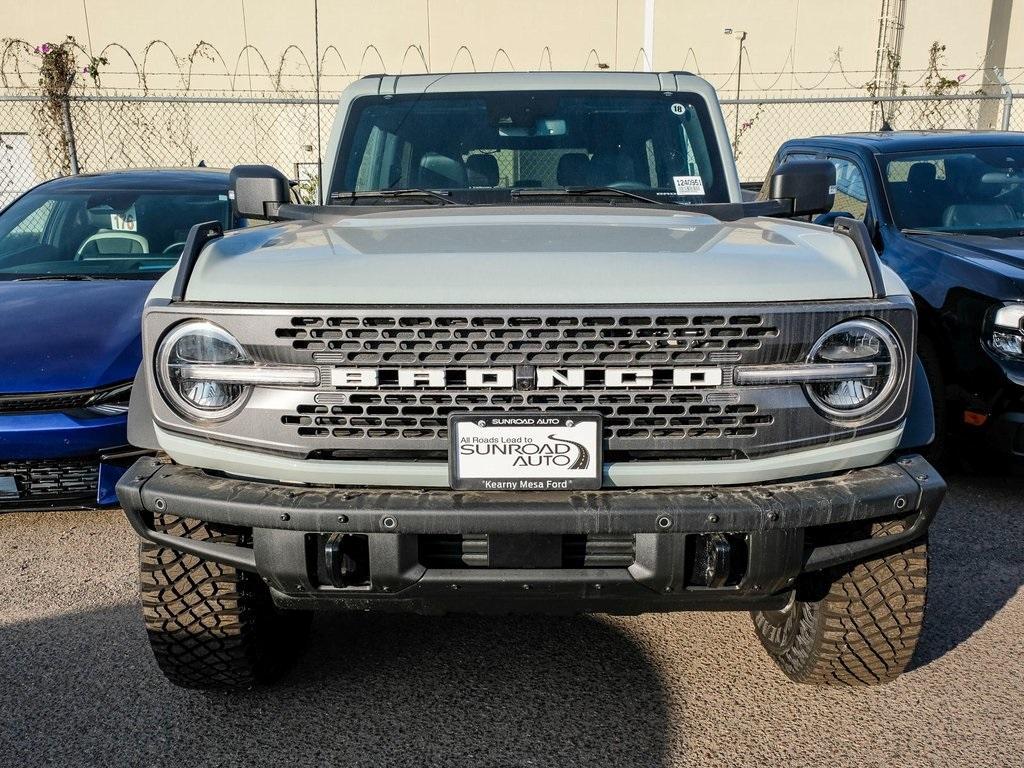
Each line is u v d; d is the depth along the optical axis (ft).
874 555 9.14
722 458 8.16
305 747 9.26
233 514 8.00
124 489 8.39
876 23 55.93
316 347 7.93
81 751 9.22
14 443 13.38
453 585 7.95
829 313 7.98
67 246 18.70
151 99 37.86
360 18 53.42
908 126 55.83
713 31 55.67
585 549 8.02
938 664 10.70
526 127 12.93
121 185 20.44
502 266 8.25
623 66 55.36
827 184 11.90
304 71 53.36
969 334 15.38
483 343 7.84
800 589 9.58
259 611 9.63
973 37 57.16
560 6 54.34
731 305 7.89
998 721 9.57
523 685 10.38
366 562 8.14
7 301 15.81
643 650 11.17
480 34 54.24
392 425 8.02
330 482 8.14
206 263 8.66
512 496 7.91
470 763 8.98
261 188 12.02
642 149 12.86
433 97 13.21
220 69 53.16
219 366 8.07
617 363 7.88
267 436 8.12
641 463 8.07
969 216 18.71
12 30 52.80
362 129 13.11
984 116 57.98
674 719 9.70
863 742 9.25
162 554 9.20
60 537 14.92
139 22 52.80
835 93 56.34
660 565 7.88
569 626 11.78
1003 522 14.94
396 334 7.87
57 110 38.96
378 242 9.32
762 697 10.10
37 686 10.41
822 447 8.22
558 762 8.98
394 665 10.83
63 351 14.08
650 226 10.15
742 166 56.44
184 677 9.89
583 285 7.92
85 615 12.14
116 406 13.79
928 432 8.75
